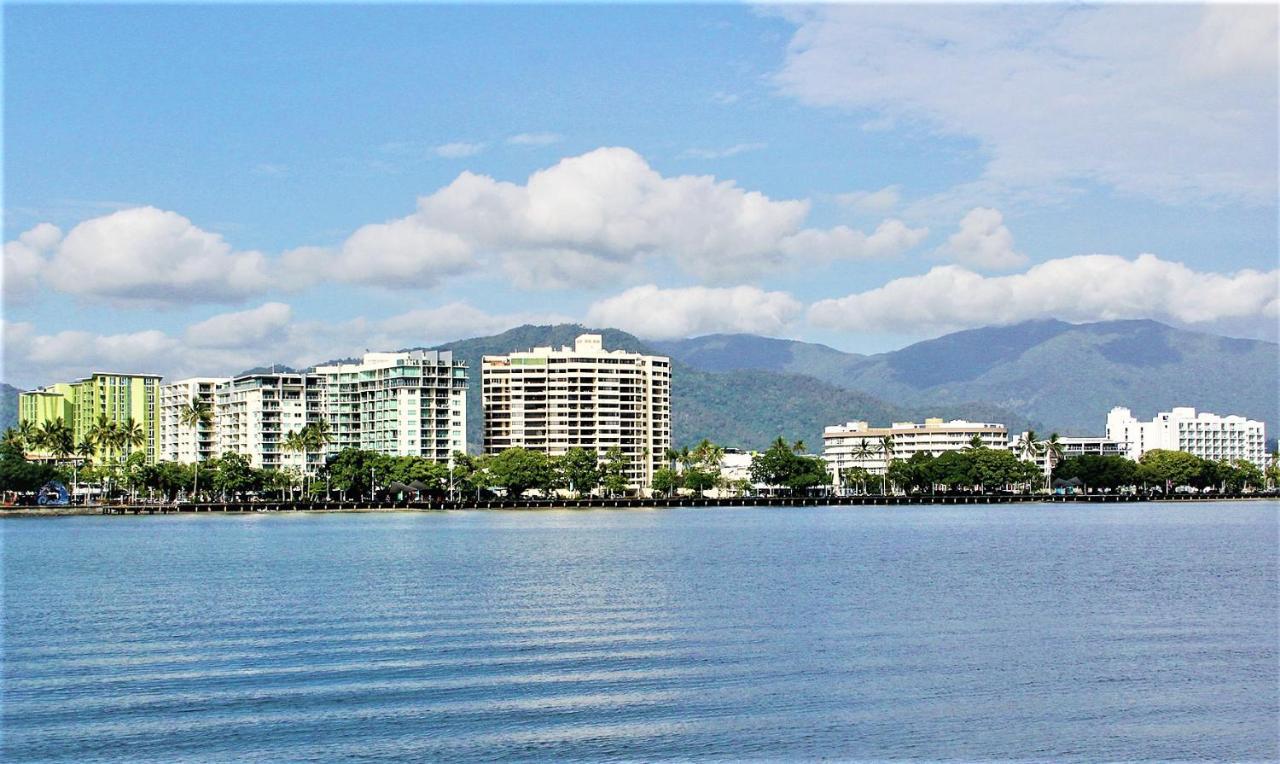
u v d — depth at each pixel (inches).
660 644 4151.1
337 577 6407.5
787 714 3216.0
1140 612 4931.1
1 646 4205.2
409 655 3956.7
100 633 4473.4
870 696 3398.1
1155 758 2881.4
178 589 5880.9
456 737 3029.0
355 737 3029.0
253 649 4084.6
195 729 3095.5
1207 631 4426.7
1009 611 4950.8
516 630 4448.8
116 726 3122.5
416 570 6811.0
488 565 7135.8
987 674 3661.4
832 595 5502.0
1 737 3043.8
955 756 2901.1
